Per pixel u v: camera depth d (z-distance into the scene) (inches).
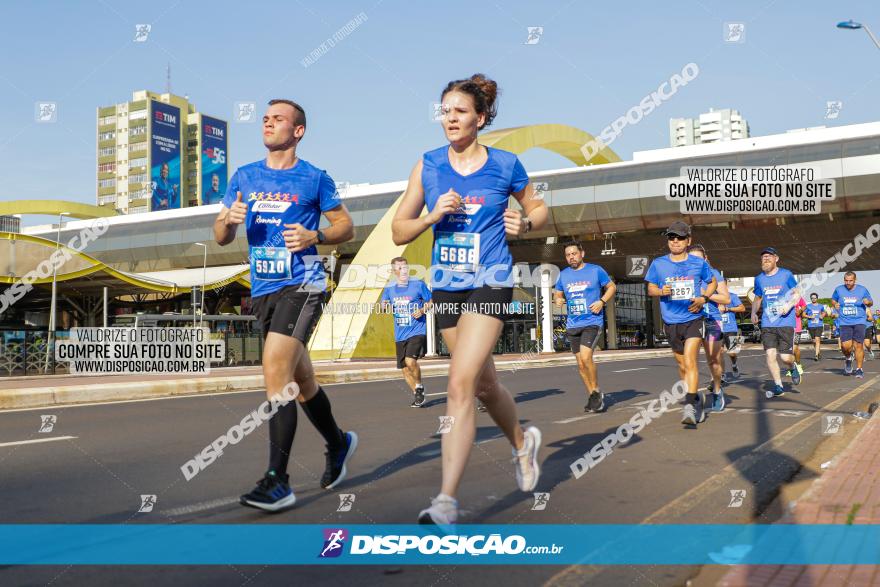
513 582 108.2
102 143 6215.6
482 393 139.6
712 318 330.6
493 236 136.6
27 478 188.4
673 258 296.5
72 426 308.3
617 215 1422.2
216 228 170.6
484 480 180.4
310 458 216.5
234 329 1233.4
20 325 1675.7
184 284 1369.3
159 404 424.5
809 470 190.4
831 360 856.3
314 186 165.6
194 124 6422.2
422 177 141.8
